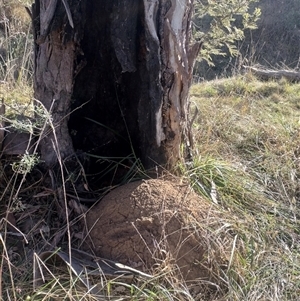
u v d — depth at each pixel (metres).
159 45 2.80
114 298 2.31
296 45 10.70
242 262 2.58
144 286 2.35
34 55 2.93
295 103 5.29
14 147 2.94
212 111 4.42
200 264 2.52
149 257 2.50
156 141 3.01
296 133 4.14
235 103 4.84
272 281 2.56
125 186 2.86
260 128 4.26
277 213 3.16
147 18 2.73
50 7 2.67
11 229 2.72
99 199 2.89
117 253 2.55
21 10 7.04
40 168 2.98
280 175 3.57
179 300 2.34
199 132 3.96
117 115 3.20
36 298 2.29
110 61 3.04
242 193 3.23
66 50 2.80
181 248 2.54
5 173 2.92
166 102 2.95
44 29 2.70
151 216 2.62
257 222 2.99
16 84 4.66
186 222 2.62
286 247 2.83
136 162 3.07
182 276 2.46
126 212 2.66
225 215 2.86
